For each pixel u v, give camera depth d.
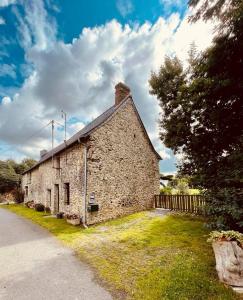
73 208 11.34
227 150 6.71
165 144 10.11
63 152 13.29
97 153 11.01
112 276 4.46
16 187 30.70
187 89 7.93
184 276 3.84
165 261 5.12
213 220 5.65
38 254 6.04
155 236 7.48
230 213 4.97
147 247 6.34
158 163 15.91
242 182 5.15
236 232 4.06
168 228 8.52
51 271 4.80
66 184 12.91
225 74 5.64
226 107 6.09
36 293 3.82
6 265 5.21
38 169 19.27
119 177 12.20
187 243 6.43
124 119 13.20
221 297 3.29
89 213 10.16
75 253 6.07
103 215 10.84
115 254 5.86
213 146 7.10
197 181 6.89
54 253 6.11
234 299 3.26
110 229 9.07
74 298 3.62
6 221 11.98
